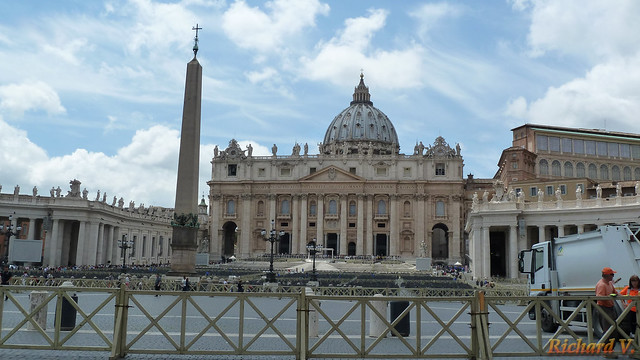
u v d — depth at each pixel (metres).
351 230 127.88
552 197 76.62
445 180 126.88
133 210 97.94
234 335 18.11
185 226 42.56
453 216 125.81
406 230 126.44
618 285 18.67
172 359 13.75
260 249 130.38
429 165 128.38
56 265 77.31
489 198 110.81
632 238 18.64
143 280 40.78
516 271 57.50
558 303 20.73
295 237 128.12
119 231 90.94
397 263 105.94
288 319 23.50
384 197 128.75
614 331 15.07
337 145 178.50
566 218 56.22
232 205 133.50
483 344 13.40
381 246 130.50
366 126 179.62
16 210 76.25
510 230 58.53
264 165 132.75
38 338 16.53
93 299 31.27
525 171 94.00
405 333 18.64
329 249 117.06
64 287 13.79
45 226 77.12
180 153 42.81
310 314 17.98
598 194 55.44
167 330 18.89
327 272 76.00
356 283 46.38
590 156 100.50
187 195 42.75
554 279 21.72
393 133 186.75
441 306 32.59
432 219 126.81
